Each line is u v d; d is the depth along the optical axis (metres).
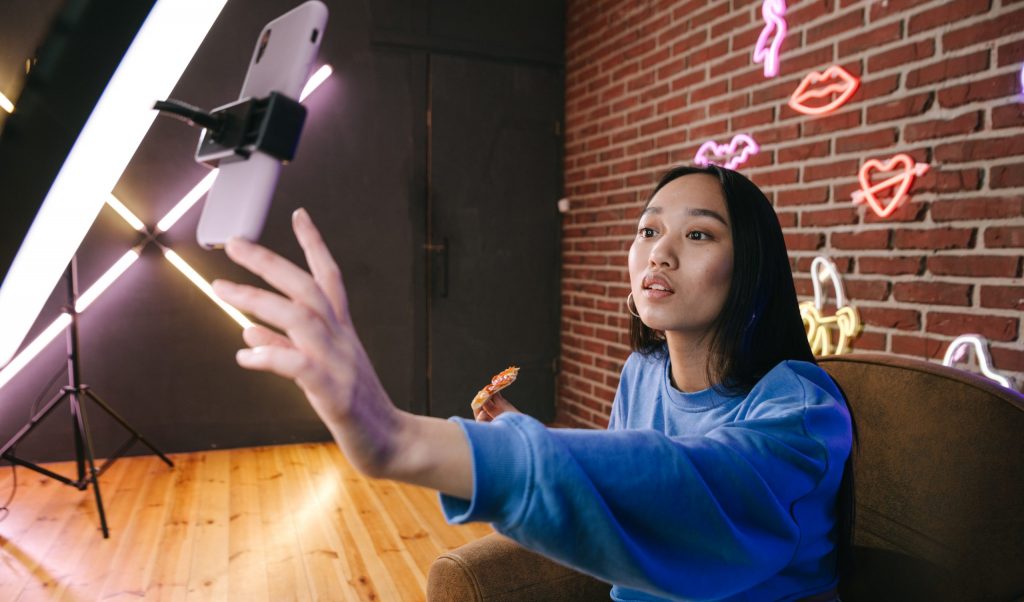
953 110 1.79
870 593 1.00
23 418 3.05
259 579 2.12
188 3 1.15
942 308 1.83
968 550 0.90
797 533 0.65
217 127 0.54
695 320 0.85
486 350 3.75
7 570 2.15
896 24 1.94
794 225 2.32
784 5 2.33
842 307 2.11
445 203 3.61
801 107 2.26
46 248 1.36
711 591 0.59
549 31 3.76
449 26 3.55
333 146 3.40
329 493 2.83
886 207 1.98
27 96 1.08
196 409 3.30
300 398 3.46
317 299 0.45
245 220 0.47
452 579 1.04
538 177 3.80
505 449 0.53
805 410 0.72
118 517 2.56
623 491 0.55
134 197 3.12
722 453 0.62
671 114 2.94
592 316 3.58
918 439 1.00
